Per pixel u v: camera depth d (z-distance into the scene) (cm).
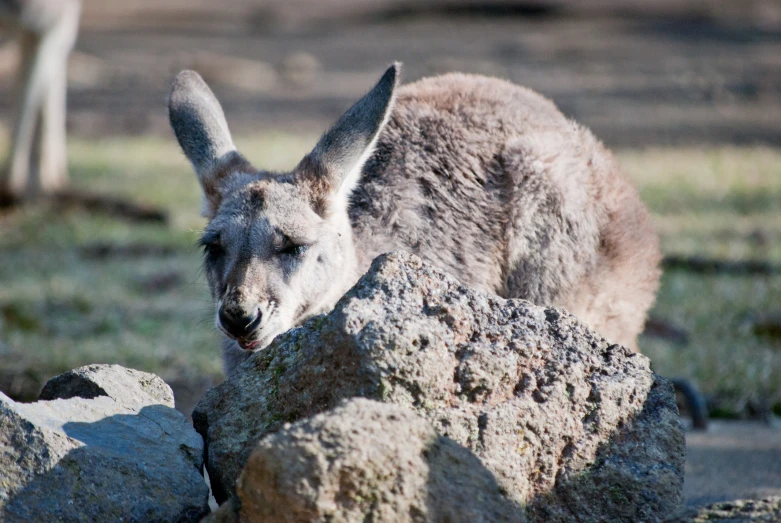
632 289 1667
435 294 1091
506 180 1571
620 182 1683
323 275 1444
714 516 978
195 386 1984
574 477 1052
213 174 1507
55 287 2659
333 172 1458
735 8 8581
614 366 1109
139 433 1079
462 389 1048
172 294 2642
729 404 1955
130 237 3155
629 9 8544
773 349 2198
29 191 3441
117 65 6431
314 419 913
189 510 1036
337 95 5675
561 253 1565
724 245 3006
